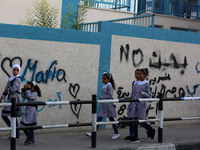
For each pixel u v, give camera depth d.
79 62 8.38
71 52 8.27
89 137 7.77
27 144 6.76
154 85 9.44
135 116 7.28
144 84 7.30
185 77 9.94
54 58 8.06
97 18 13.15
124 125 9.05
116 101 6.67
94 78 8.59
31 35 7.78
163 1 14.77
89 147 6.65
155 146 6.94
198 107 10.23
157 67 9.47
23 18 11.73
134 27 9.09
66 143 7.07
